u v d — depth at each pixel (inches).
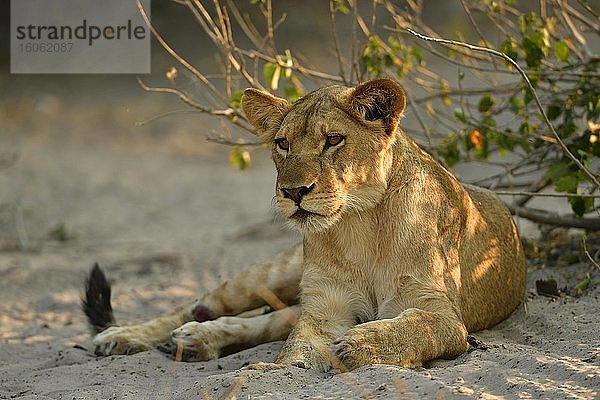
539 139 441.7
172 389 295.7
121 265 588.4
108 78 1184.2
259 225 670.5
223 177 909.2
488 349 307.7
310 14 1259.2
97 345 365.7
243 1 1221.1
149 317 449.4
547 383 262.1
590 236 446.0
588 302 368.2
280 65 437.4
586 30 455.8
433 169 335.6
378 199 318.7
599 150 410.3
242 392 271.3
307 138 312.2
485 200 365.4
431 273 315.3
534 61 420.2
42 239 681.6
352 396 259.3
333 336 322.0
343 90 321.4
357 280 327.3
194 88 860.0
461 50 478.3
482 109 455.5
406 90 482.0
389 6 481.1
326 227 308.7
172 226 725.3
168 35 1227.9
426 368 296.0
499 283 351.3
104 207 794.2
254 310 388.2
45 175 906.7
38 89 1178.6
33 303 498.9
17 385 320.8
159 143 1035.3
